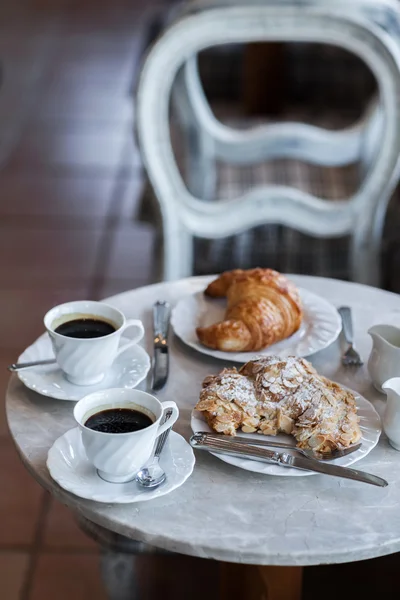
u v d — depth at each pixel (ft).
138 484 2.98
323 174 8.49
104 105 15.14
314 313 4.19
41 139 13.69
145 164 6.04
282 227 8.28
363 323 4.26
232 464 3.14
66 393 3.51
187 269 6.45
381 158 5.98
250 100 12.32
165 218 6.24
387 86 5.72
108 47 18.33
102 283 9.69
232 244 8.19
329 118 11.80
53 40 18.78
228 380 3.39
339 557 2.79
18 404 3.57
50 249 10.41
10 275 9.81
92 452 2.91
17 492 6.53
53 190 11.98
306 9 5.61
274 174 8.48
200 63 13.41
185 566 5.47
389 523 2.90
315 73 13.21
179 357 3.94
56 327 3.62
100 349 3.47
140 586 5.37
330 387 3.40
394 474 3.15
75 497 2.99
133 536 2.87
